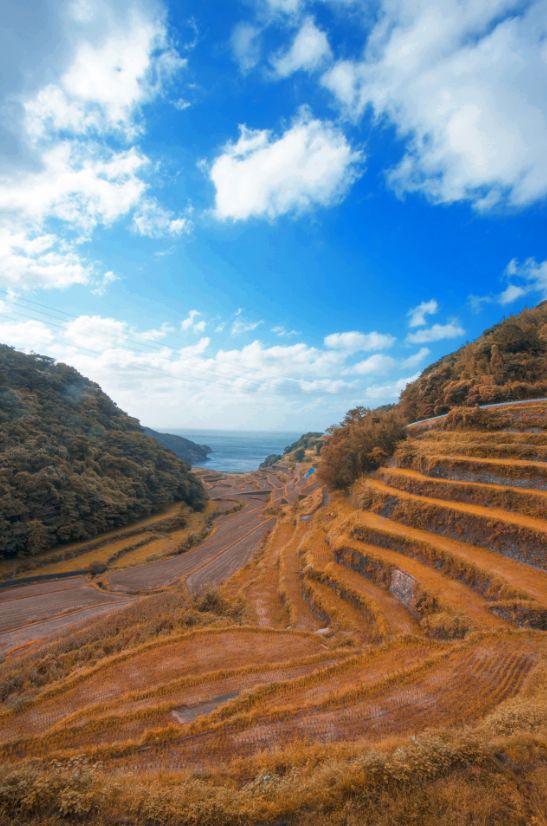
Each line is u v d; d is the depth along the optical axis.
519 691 12.87
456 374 54.97
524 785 7.94
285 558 39.28
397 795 7.83
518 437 33.91
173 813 7.86
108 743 12.36
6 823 7.82
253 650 19.81
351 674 15.44
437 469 35.12
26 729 14.12
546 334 50.62
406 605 23.81
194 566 46.69
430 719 11.95
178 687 15.74
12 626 31.58
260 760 10.18
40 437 58.78
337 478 54.31
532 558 22.62
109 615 29.41
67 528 50.47
